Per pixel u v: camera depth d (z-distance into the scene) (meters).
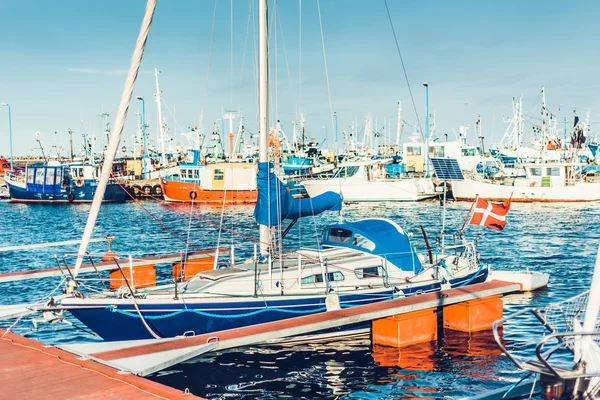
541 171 69.44
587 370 8.64
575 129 72.94
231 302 15.24
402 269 18.25
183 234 47.16
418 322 16.27
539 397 10.48
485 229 45.84
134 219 60.41
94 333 16.44
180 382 14.31
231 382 14.30
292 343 16.45
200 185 76.12
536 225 48.56
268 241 17.58
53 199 82.88
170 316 14.73
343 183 71.25
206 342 13.17
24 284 26.75
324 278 16.69
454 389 13.66
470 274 19.81
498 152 93.81
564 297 22.70
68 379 11.02
